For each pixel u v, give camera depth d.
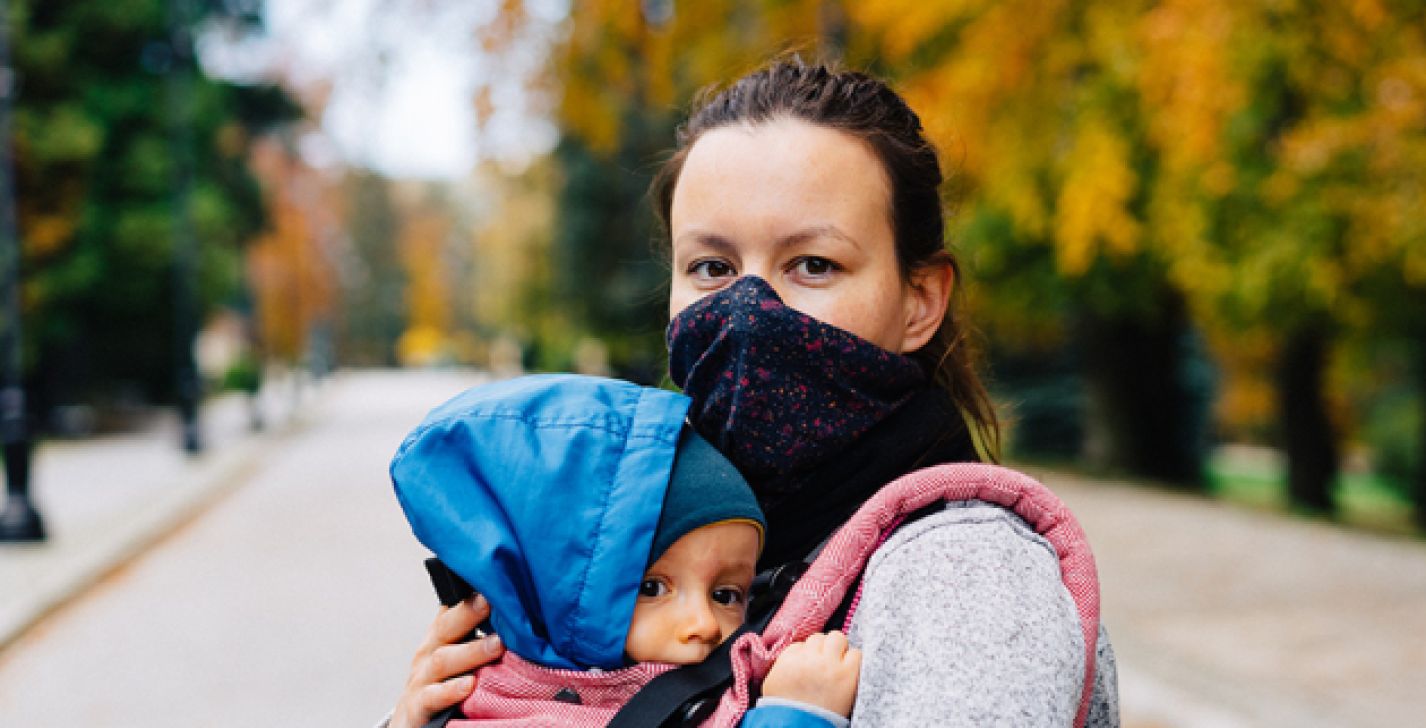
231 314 51.16
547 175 17.98
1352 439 26.03
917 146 1.36
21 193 22.67
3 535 10.65
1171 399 19.14
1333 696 5.50
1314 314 13.74
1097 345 19.23
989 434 1.55
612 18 7.63
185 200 21.33
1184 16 6.90
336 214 59.78
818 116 1.30
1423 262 9.38
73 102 25.06
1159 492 15.16
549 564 1.15
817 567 1.15
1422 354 18.88
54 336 25.44
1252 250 11.11
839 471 1.24
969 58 8.09
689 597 1.18
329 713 5.71
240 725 5.55
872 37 8.19
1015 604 1.04
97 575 9.26
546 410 1.19
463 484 1.18
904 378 1.26
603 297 23.62
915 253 1.35
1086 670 1.10
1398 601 7.78
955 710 0.99
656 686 1.15
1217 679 5.80
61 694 6.13
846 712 1.09
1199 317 15.70
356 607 8.16
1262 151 10.53
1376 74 7.96
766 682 1.11
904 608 1.07
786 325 1.22
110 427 27.55
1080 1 8.31
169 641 7.24
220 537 11.71
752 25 8.34
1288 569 9.12
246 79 29.66
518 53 7.55
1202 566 9.27
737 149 1.30
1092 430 19.41
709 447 1.22
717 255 1.31
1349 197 9.47
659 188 1.71
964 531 1.09
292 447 23.55
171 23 25.78
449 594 1.31
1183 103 6.93
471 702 1.25
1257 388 26.64
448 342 96.69
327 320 67.75
